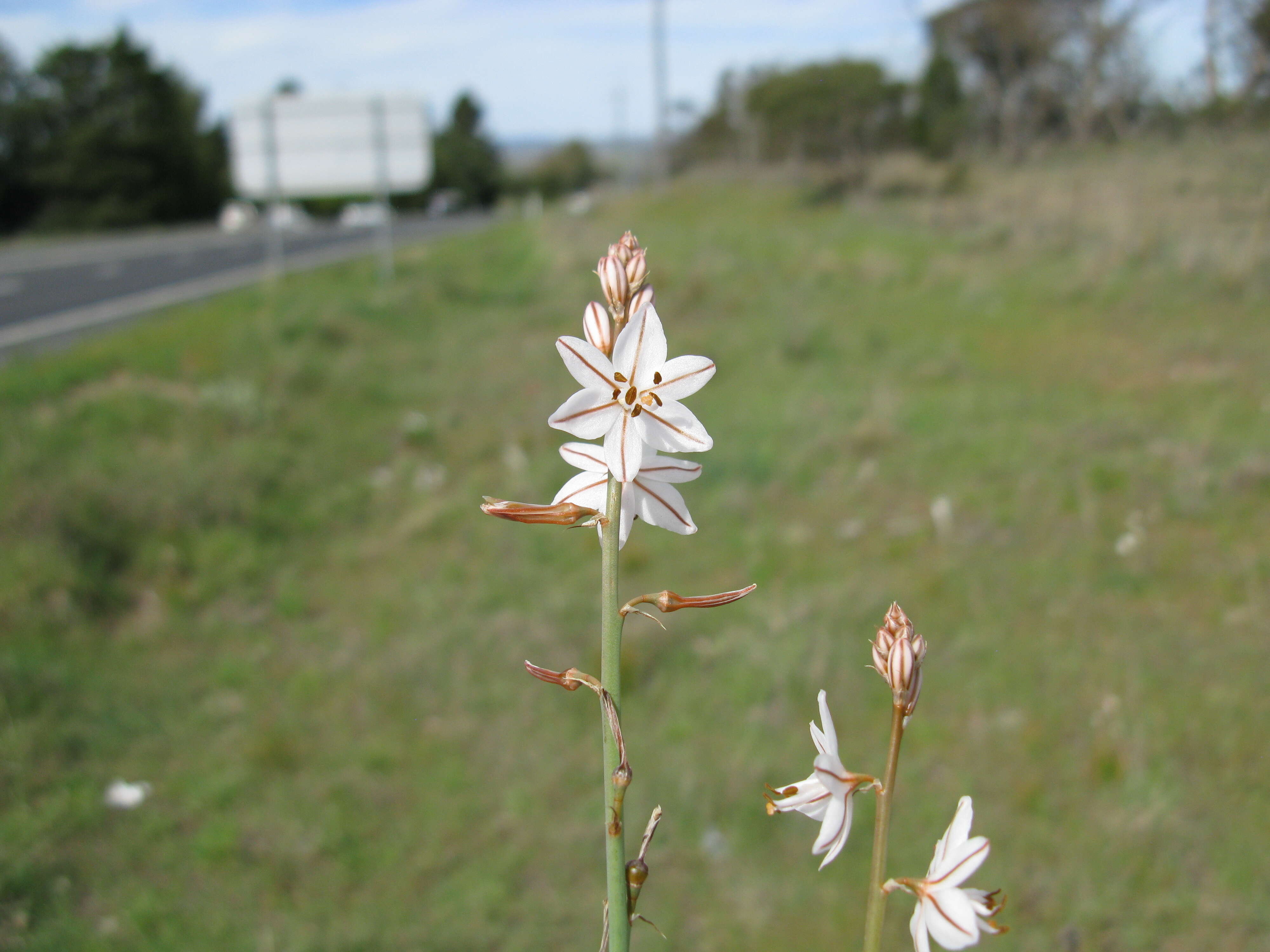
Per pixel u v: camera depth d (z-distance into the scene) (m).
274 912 3.38
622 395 1.39
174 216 45.06
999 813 3.61
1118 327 10.30
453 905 3.39
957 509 6.12
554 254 16.55
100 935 3.28
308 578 5.87
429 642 5.01
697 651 4.79
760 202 26.36
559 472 7.12
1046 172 18.45
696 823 3.70
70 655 4.92
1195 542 5.45
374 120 14.32
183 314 12.04
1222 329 9.82
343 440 7.90
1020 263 13.52
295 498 6.81
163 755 4.23
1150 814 3.46
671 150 44.72
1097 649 4.53
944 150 25.83
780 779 3.86
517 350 10.88
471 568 5.87
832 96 27.05
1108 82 17.77
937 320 11.12
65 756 4.17
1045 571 5.26
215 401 7.91
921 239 16.66
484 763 4.13
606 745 1.41
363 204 52.28
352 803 3.91
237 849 3.66
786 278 13.62
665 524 1.51
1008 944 3.06
